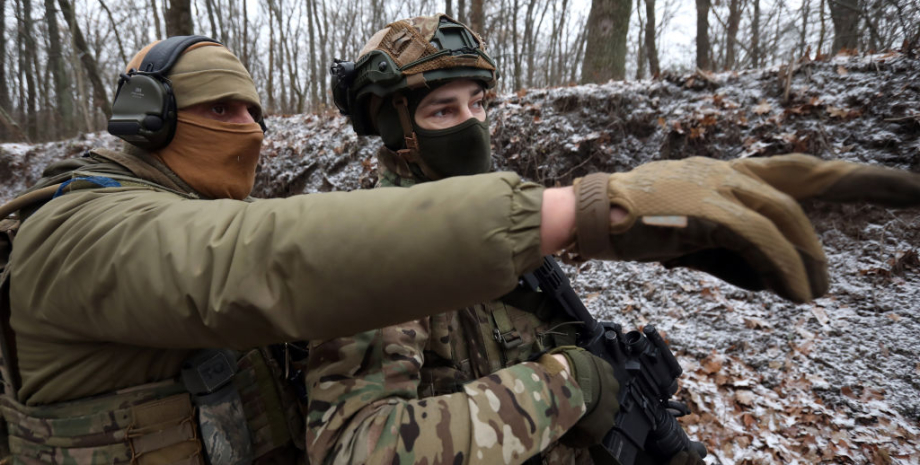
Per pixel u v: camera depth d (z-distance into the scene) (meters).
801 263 0.46
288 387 1.04
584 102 4.90
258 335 0.53
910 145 3.73
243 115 1.14
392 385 0.84
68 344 0.76
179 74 1.04
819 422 2.72
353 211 0.51
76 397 0.82
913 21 5.47
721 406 2.91
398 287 0.49
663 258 0.51
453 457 0.73
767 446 2.64
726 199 0.47
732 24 12.85
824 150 3.91
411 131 1.27
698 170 0.51
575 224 0.52
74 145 8.27
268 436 0.97
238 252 0.52
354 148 5.77
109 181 0.82
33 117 17.14
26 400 0.86
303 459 1.05
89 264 0.58
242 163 1.14
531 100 5.17
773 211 0.46
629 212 0.49
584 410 0.92
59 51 16.34
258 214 0.55
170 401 0.85
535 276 1.21
